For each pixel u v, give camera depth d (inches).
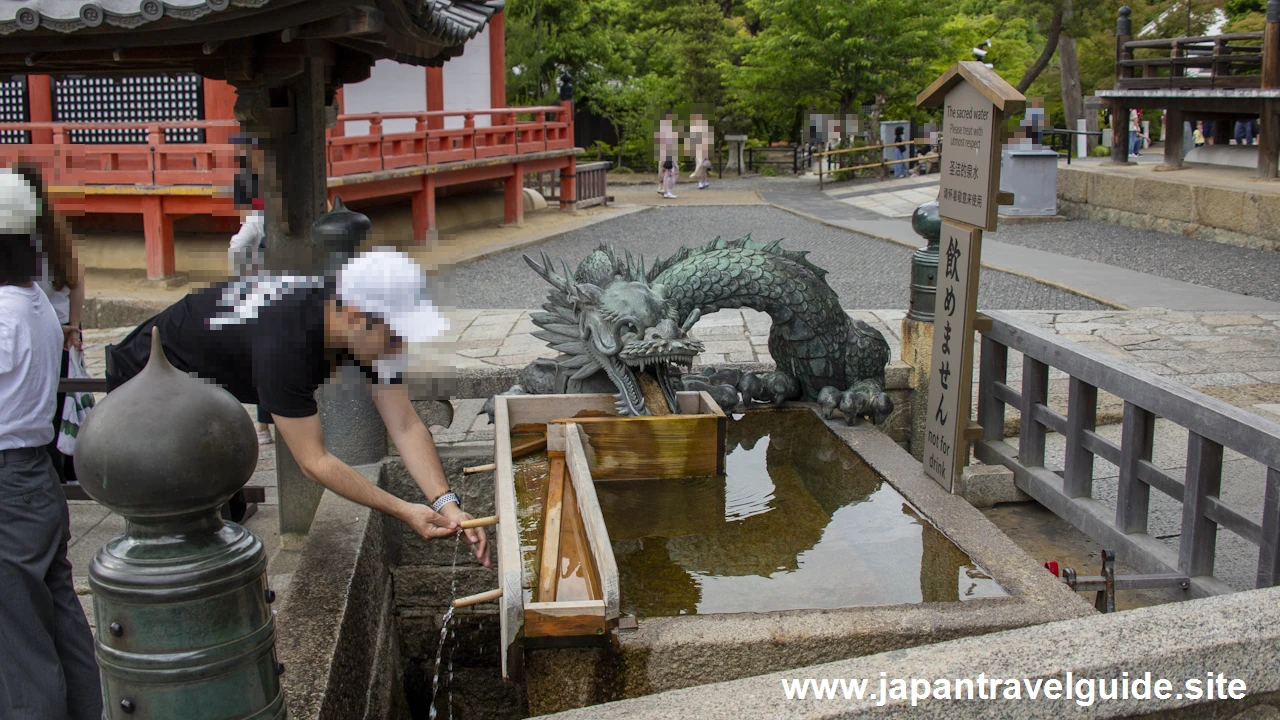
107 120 503.5
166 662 62.6
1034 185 621.0
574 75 1101.7
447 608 153.7
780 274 173.6
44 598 108.8
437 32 149.1
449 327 110.5
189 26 127.1
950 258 142.8
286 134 142.6
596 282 160.2
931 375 148.9
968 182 138.2
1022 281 423.5
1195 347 276.2
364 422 155.6
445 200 673.6
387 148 537.6
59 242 131.5
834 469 154.6
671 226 685.3
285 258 103.6
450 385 165.3
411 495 159.9
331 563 119.8
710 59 1171.3
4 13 126.6
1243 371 248.7
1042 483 166.2
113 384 114.4
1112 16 930.1
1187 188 532.7
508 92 1024.9
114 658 63.4
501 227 671.1
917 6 1001.5
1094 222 612.7
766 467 155.1
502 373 211.3
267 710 67.2
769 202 837.2
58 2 127.5
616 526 130.9
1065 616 100.9
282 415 103.1
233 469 62.6
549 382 161.2
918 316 199.2
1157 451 196.9
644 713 73.6
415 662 154.7
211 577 62.7
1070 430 159.5
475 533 115.7
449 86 697.6
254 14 126.0
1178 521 164.4
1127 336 291.4
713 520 132.8
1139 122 960.9
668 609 107.3
